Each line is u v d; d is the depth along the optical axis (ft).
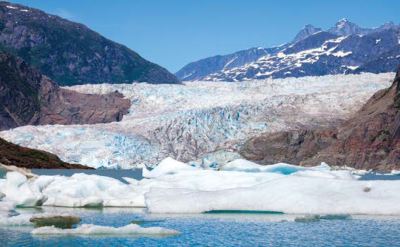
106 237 67.56
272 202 91.25
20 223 78.02
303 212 88.58
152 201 95.76
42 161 292.81
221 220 83.41
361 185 93.86
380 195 90.94
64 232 69.62
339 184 94.27
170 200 95.35
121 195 110.11
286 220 83.05
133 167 365.20
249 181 110.93
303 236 69.10
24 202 104.58
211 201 92.89
